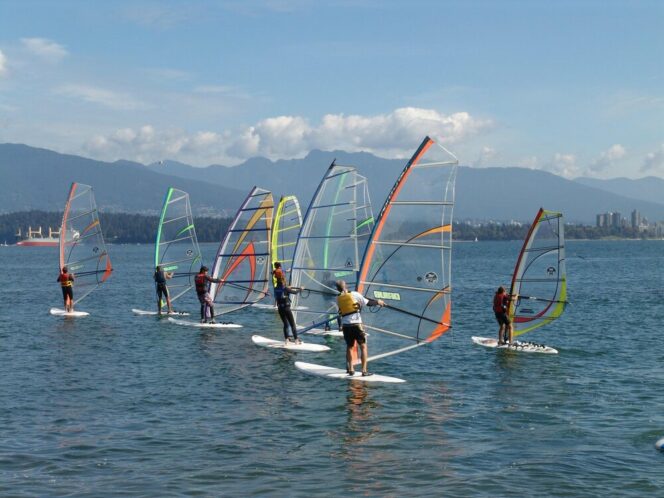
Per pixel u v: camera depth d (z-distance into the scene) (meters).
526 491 11.51
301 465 12.61
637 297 46.44
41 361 22.08
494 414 15.93
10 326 30.81
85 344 25.56
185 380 19.27
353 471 12.34
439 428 14.85
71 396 17.34
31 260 138.25
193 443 13.76
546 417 15.71
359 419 15.48
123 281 66.69
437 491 11.48
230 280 31.25
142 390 18.05
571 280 65.69
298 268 24.80
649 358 22.91
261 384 18.81
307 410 16.20
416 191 19.08
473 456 13.12
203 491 11.39
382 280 19.67
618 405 16.72
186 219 35.31
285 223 32.19
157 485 11.61
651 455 13.19
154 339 26.77
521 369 21.03
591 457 13.07
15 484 11.57
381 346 19.98
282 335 27.95
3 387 18.28
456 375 20.17
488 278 71.00
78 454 13.04
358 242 25.36
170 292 35.41
